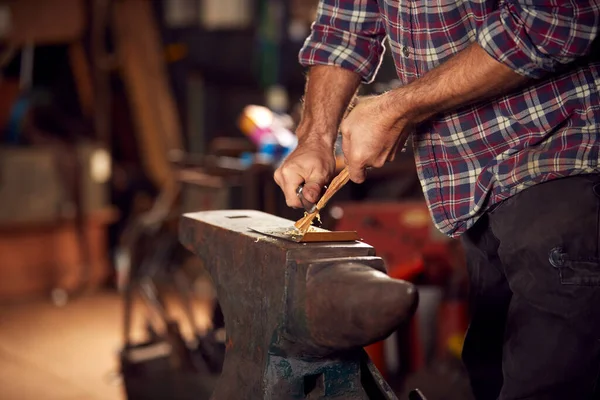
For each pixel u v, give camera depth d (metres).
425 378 3.31
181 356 3.05
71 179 5.88
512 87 1.51
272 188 3.66
